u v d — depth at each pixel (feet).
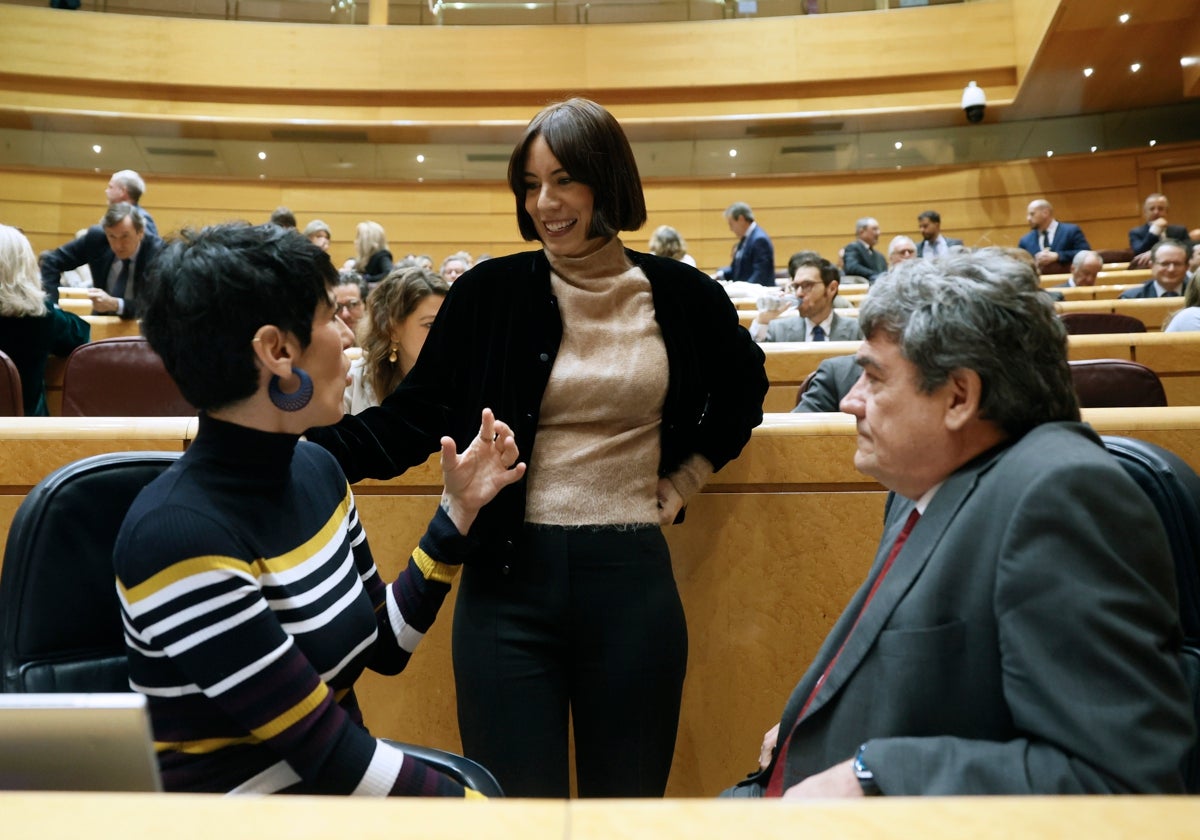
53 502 3.09
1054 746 2.22
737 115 29.30
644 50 29.37
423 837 1.21
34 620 3.01
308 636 2.81
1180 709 2.20
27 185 27.66
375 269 18.57
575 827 1.24
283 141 29.25
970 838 1.20
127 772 2.00
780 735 3.10
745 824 1.25
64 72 27.86
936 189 29.73
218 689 2.53
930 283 2.74
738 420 4.26
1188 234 23.11
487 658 3.78
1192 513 2.75
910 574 2.66
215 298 2.67
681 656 3.93
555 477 3.91
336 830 1.23
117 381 7.18
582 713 3.85
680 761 4.71
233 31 28.78
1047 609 2.28
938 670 2.52
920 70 28.94
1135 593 2.27
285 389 2.78
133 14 28.63
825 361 7.45
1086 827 1.23
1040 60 26.22
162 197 28.53
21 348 8.33
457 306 4.25
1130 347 8.33
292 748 2.57
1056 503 2.36
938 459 2.79
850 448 4.65
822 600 4.66
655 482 4.10
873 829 1.23
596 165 3.96
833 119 29.30
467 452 3.49
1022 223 29.60
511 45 29.37
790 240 29.81
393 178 29.58
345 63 29.09
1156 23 24.29
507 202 29.78
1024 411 2.67
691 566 4.73
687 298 4.23
